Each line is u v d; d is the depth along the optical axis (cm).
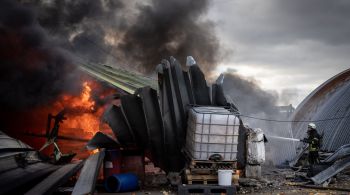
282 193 984
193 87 1126
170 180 1077
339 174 1302
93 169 969
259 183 1107
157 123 1123
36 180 1035
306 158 1546
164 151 1129
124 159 1105
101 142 1162
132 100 1146
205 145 970
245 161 1157
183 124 1102
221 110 1020
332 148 1720
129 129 1154
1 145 1032
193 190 998
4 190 765
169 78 1103
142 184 1104
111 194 982
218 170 980
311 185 1098
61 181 959
